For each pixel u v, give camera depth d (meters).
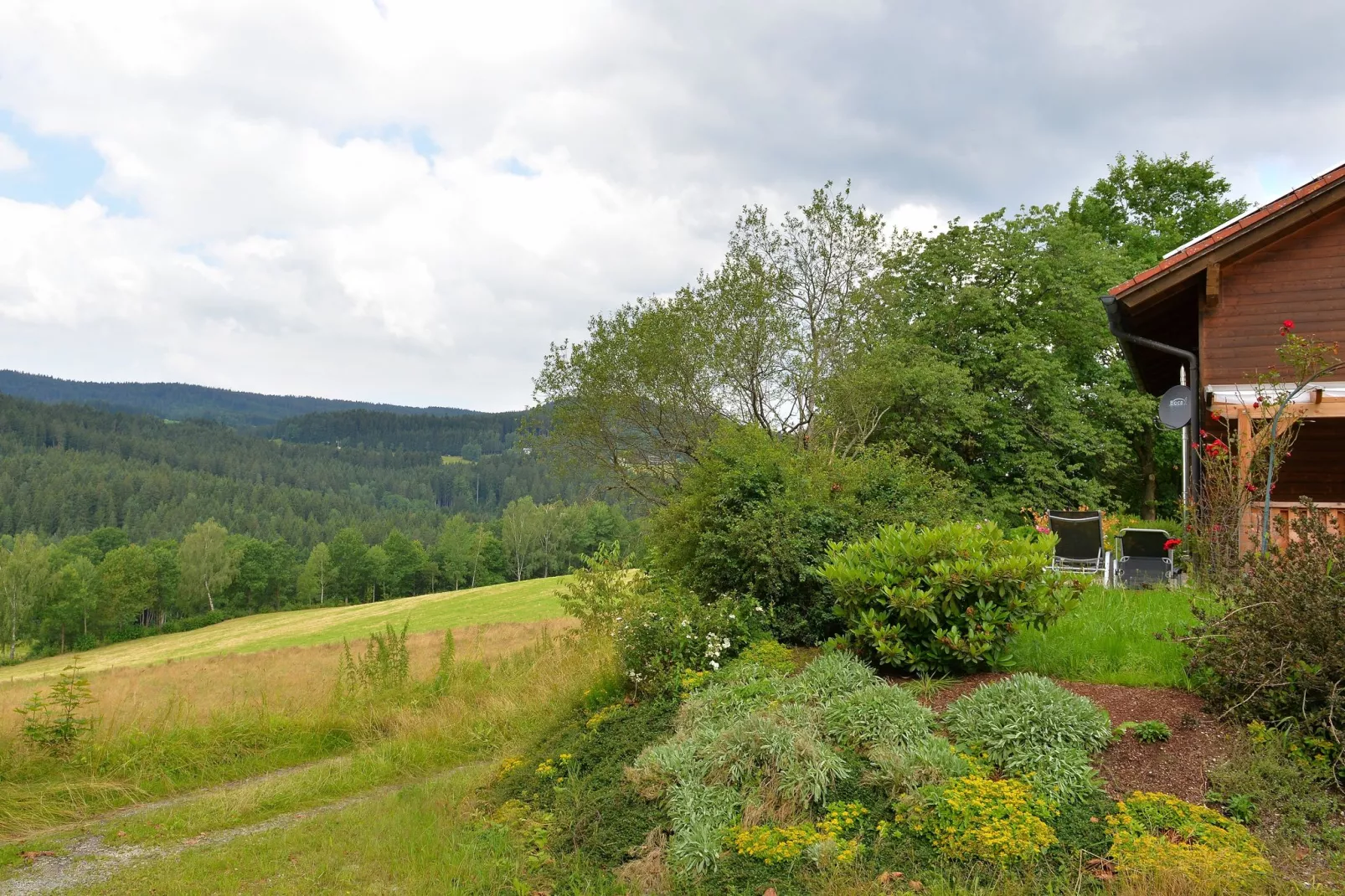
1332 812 4.41
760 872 4.66
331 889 5.45
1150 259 25.39
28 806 8.12
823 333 23.41
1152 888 3.95
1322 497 13.32
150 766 9.39
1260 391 9.74
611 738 7.05
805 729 5.58
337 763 9.63
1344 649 4.77
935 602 6.53
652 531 13.51
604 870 5.16
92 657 67.69
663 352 22.92
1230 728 5.14
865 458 11.45
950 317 24.02
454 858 5.68
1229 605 5.77
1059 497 22.33
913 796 4.77
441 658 13.38
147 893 5.73
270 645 51.38
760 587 8.86
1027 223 25.02
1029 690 5.44
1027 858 4.28
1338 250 11.25
